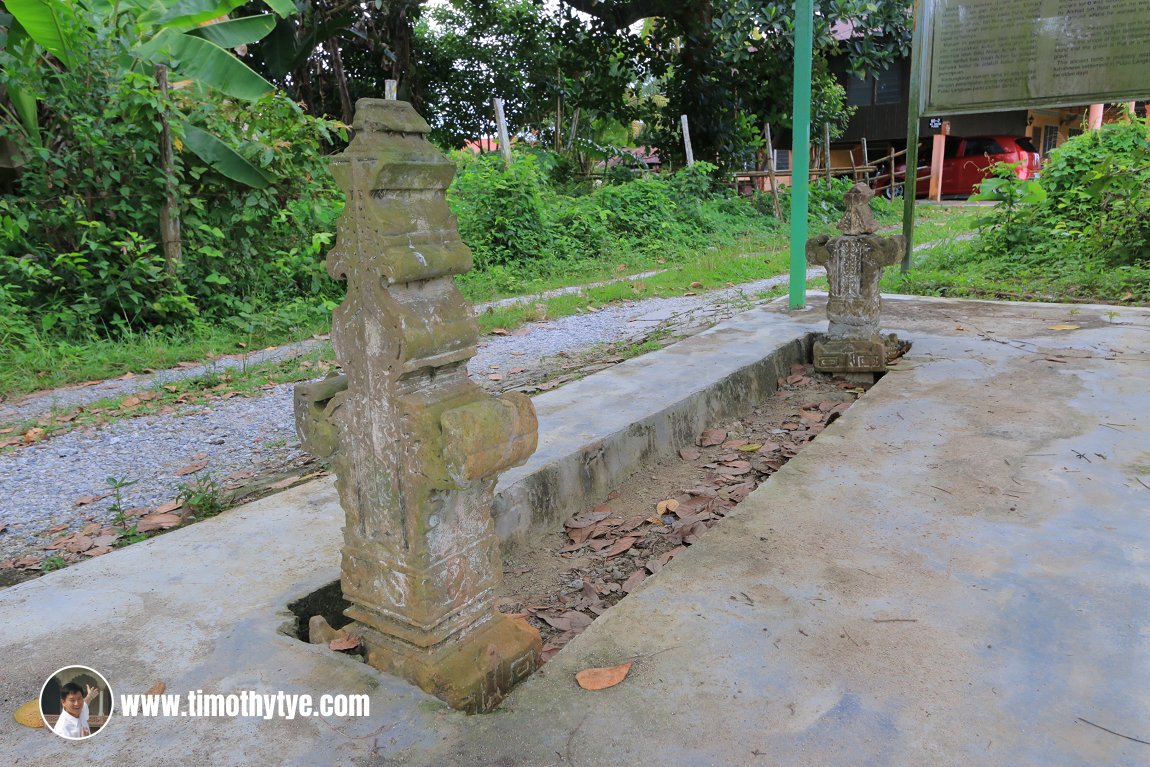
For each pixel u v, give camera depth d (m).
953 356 5.34
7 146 8.21
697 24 17.45
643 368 5.21
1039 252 9.75
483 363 6.54
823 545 2.81
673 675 2.11
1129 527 2.85
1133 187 9.11
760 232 16.06
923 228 15.11
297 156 9.38
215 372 6.56
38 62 7.89
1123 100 7.85
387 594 2.22
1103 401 4.25
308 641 2.54
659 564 3.21
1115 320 6.23
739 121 19.11
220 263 8.65
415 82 17.70
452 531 2.20
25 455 4.75
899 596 2.46
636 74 19.61
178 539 3.01
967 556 2.70
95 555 3.42
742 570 2.66
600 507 3.83
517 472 3.47
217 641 2.32
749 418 5.04
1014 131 24.67
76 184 7.88
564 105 21.02
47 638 2.34
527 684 2.10
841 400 5.21
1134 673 2.06
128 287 7.72
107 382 6.57
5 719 2.00
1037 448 3.64
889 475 3.41
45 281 7.68
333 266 2.14
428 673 2.12
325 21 13.59
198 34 9.87
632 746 1.85
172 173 8.03
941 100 8.69
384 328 2.02
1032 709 1.94
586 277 11.46
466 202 12.20
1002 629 2.27
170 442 4.96
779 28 16.28
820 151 22.53
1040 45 8.07
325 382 2.34
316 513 3.22
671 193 15.61
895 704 1.97
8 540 3.62
